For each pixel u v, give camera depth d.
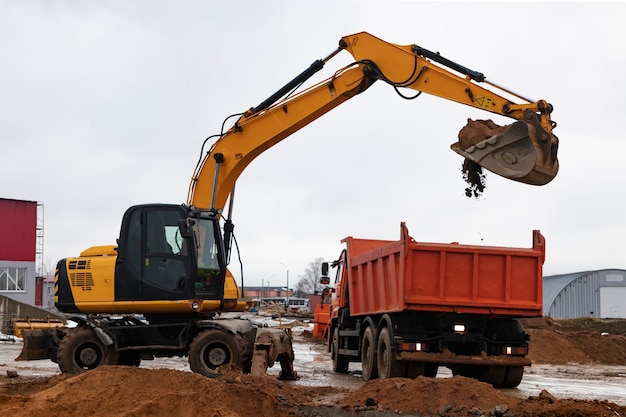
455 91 14.72
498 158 13.41
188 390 9.82
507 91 14.42
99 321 13.67
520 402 9.62
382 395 10.50
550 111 13.81
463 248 14.48
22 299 51.84
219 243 14.17
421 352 14.50
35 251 52.81
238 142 16.12
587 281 60.50
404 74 15.16
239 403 9.98
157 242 13.75
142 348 13.45
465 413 9.44
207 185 16.19
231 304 14.50
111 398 9.75
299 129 16.14
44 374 16.56
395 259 14.84
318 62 15.82
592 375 20.56
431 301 14.31
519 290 14.66
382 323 15.66
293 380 15.81
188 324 13.45
